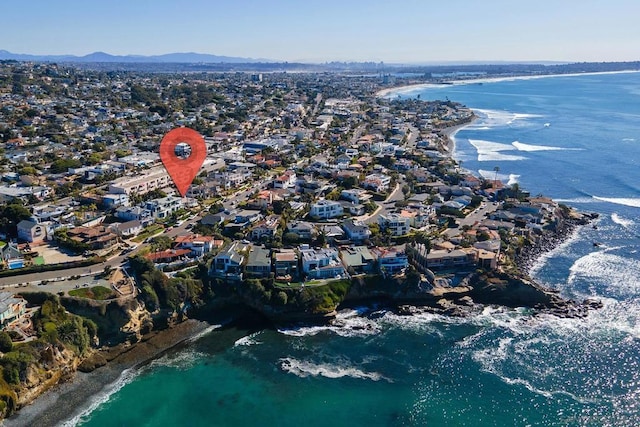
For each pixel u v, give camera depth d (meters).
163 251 122.94
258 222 149.12
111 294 104.38
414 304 118.94
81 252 124.38
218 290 114.88
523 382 92.88
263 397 89.38
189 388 91.31
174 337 105.62
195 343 104.81
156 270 110.56
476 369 96.56
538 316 114.81
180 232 141.88
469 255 125.81
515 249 142.62
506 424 83.00
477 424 83.06
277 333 108.75
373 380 93.94
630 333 107.44
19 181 182.25
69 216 147.25
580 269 136.50
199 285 114.06
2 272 110.50
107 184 185.25
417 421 84.00
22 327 93.25
